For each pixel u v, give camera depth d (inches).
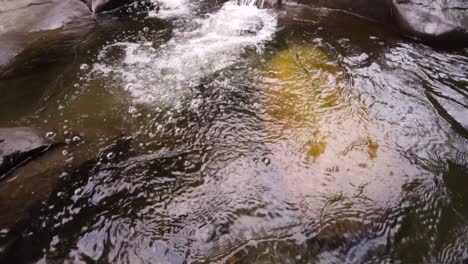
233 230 44.6
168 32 86.0
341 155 53.2
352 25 85.0
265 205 47.3
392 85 66.2
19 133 55.1
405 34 79.7
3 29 85.0
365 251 41.7
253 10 94.3
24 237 44.3
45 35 86.5
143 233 44.7
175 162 53.8
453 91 64.4
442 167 51.2
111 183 50.9
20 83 71.3
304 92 65.6
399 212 45.5
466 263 40.1
